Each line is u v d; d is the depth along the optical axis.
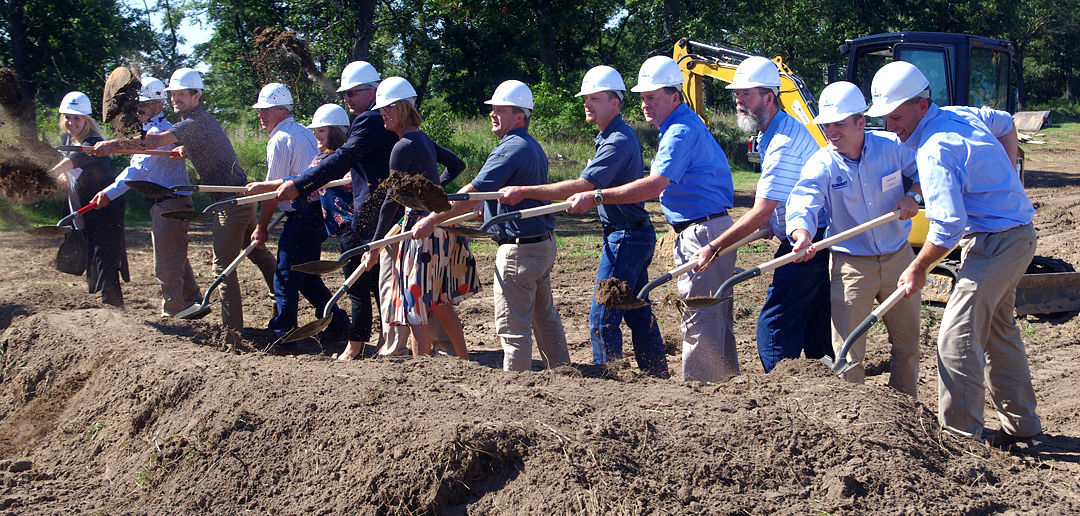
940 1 37.59
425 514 3.39
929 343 7.16
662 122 5.20
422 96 47.03
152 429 4.26
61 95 19.61
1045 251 11.35
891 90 4.47
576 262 11.22
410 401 3.96
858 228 4.69
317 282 6.63
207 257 10.90
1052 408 5.43
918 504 3.45
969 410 4.45
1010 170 4.43
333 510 3.47
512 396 4.04
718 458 3.56
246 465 3.80
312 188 5.61
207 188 6.06
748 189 21.16
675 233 5.32
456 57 44.44
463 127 26.84
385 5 30.58
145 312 7.59
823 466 3.63
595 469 3.38
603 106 5.24
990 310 4.43
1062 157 29.88
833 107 4.71
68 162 6.79
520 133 5.38
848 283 4.91
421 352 5.63
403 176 5.02
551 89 27.59
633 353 6.64
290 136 6.29
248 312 7.98
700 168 5.11
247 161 18.92
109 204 6.86
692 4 36.22
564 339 5.78
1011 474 3.84
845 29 36.12
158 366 4.59
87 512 3.76
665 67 5.14
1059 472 4.18
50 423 4.75
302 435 3.85
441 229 5.43
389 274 5.74
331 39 25.55
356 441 3.69
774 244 12.28
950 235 4.24
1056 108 61.59
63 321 5.60
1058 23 59.72
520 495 3.37
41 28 19.05
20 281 8.70
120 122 6.64
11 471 4.24
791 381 4.42
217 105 24.52
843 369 4.50
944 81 11.03
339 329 6.60
